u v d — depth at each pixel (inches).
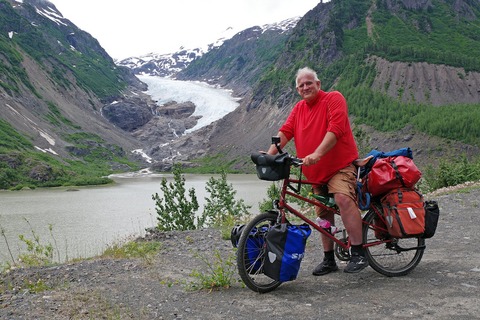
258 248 176.7
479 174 701.3
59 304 171.0
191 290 186.1
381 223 193.3
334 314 150.6
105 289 192.5
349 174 185.0
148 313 159.5
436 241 260.7
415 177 184.9
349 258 194.1
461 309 147.9
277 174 175.9
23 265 287.3
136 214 1471.5
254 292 178.5
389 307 153.6
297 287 183.8
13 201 2151.8
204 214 478.3
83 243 858.1
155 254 268.4
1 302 177.6
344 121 180.5
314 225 188.1
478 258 212.2
